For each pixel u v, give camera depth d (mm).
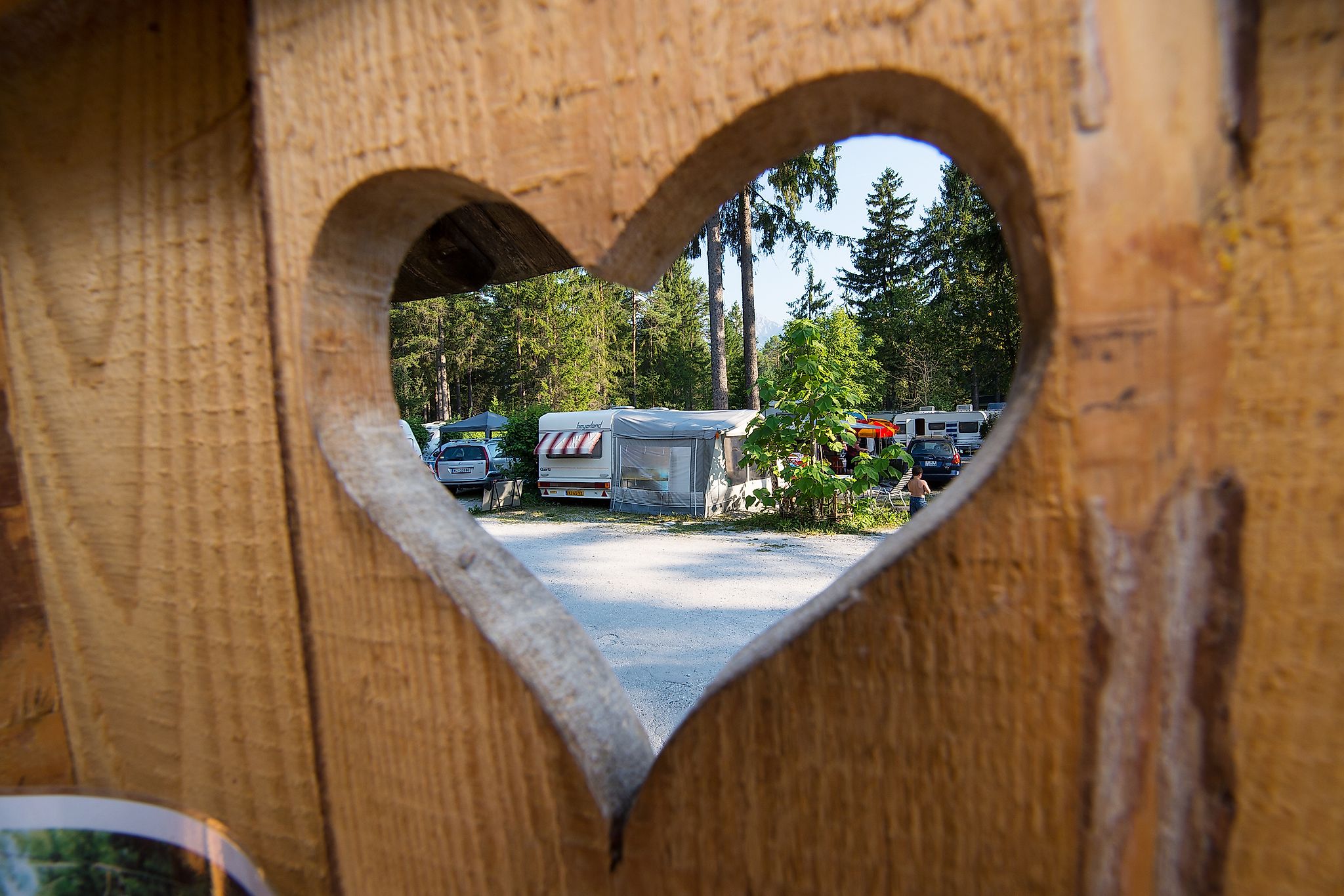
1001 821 406
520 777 513
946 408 37406
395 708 553
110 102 648
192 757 674
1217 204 346
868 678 421
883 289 41250
